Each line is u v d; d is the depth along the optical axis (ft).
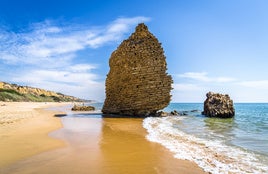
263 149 33.40
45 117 79.51
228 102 102.17
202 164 25.09
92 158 26.81
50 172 21.98
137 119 80.18
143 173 21.98
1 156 27.20
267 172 23.04
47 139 37.40
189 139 41.01
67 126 55.36
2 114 78.95
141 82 95.61
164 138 40.70
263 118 98.48
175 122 74.79
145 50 97.35
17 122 58.70
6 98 277.44
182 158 27.30
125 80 97.30
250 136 46.29
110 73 105.40
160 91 97.66
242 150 32.65
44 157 26.94
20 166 23.66
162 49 100.58
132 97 95.86
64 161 25.52
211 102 106.93
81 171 22.38
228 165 25.09
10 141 35.29
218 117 99.96
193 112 147.95
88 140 37.52
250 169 23.91
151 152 29.91
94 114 102.42
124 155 28.32
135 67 95.61
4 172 21.86
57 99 477.36
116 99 101.30
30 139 37.09
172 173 22.11
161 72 98.48
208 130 55.42
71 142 35.63
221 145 36.11
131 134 44.37
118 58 100.07
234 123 75.20
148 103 95.81
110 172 22.16
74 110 139.33
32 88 423.23
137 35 99.91
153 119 82.74
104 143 35.29
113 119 77.92
